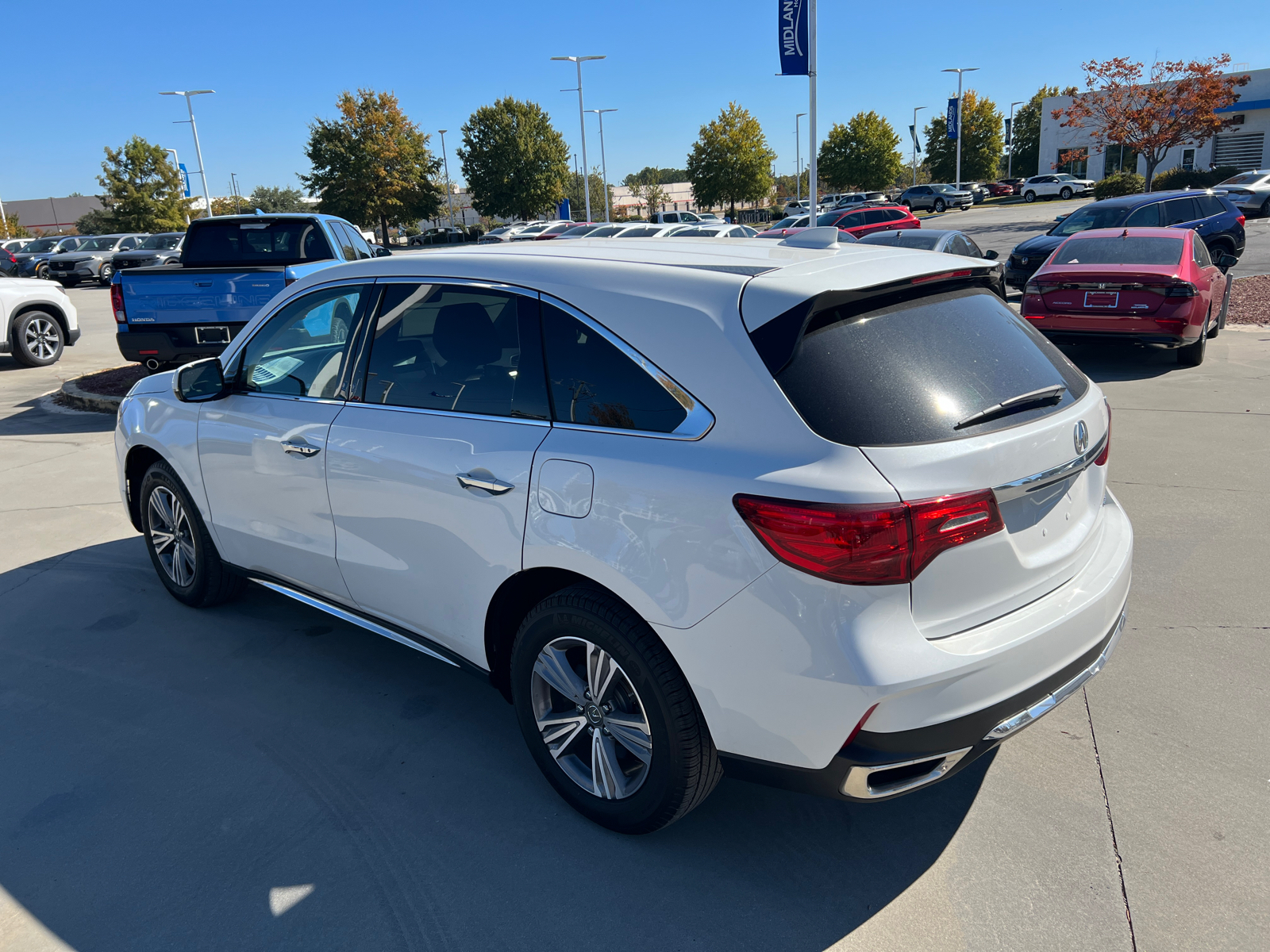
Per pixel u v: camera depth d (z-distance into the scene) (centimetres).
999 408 227
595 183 7944
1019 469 223
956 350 240
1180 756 304
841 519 200
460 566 283
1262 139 4425
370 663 381
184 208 5441
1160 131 2820
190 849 267
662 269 253
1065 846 263
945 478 208
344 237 1077
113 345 1480
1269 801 279
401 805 287
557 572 261
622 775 265
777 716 218
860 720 209
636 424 241
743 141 5594
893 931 232
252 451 357
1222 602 415
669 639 230
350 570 328
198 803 289
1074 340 955
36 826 278
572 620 253
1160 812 276
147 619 425
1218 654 370
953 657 211
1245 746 308
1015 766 301
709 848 266
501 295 279
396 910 243
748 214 6625
